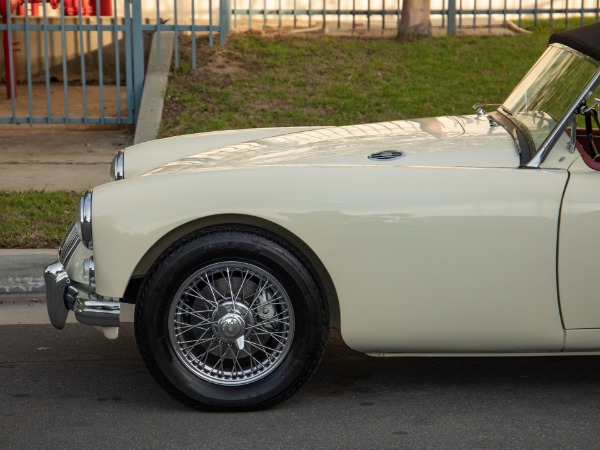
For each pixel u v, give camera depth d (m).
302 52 12.95
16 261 7.22
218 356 4.97
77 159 10.51
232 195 4.77
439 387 5.38
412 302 4.81
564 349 4.93
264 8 13.92
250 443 4.60
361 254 4.77
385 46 13.20
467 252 4.76
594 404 5.10
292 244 4.86
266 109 11.33
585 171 4.82
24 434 4.74
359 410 5.03
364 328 4.86
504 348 4.93
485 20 15.50
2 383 5.49
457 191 4.77
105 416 4.97
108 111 12.97
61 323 5.25
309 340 4.86
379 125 6.09
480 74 12.30
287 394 4.93
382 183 4.81
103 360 5.89
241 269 4.82
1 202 8.41
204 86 11.91
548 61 5.71
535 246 4.75
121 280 4.79
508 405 5.09
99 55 11.70
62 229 7.79
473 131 5.46
